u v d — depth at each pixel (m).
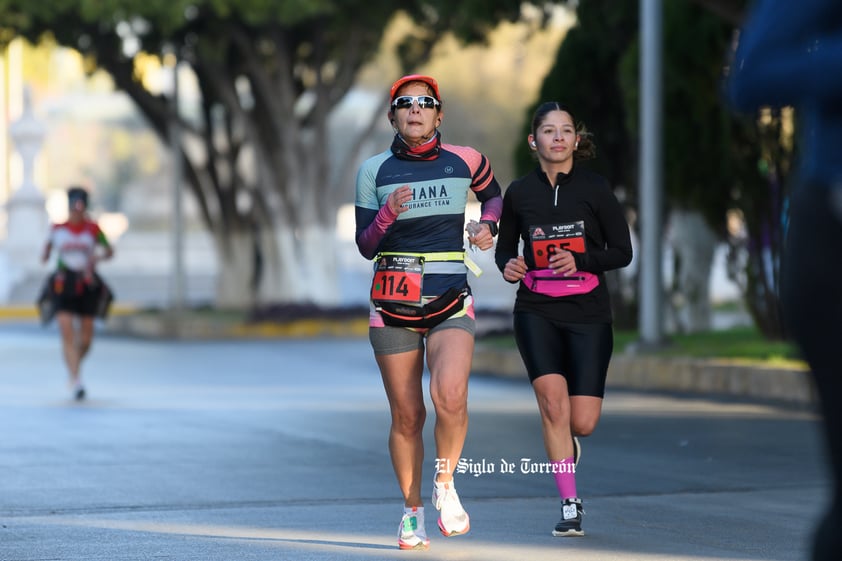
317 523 20.59
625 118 62.78
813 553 7.27
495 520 20.77
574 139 19.62
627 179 63.62
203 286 165.00
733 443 30.84
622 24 58.25
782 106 7.21
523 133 62.75
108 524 20.58
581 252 19.52
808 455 28.77
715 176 53.25
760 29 7.06
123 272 172.50
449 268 17.61
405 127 17.59
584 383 19.58
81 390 42.66
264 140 95.00
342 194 95.19
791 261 7.32
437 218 17.62
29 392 45.31
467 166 17.84
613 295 63.88
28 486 24.47
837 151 7.18
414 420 18.06
